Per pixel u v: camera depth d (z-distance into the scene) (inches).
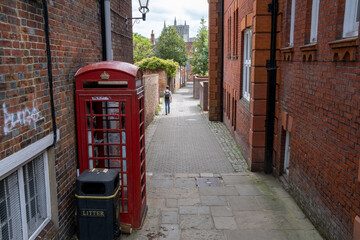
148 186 290.7
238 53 442.6
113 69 184.7
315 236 198.2
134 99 189.2
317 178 202.1
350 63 157.4
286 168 290.2
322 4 187.8
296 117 241.8
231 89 516.1
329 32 178.2
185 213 234.8
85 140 193.2
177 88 1716.3
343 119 165.0
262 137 321.1
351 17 162.6
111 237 175.2
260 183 292.7
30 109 138.0
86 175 176.2
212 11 638.5
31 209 149.2
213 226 215.3
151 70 1203.9
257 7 296.8
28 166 145.6
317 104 199.6
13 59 124.6
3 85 117.6
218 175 317.1
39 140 145.5
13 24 124.9
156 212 236.5
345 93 162.6
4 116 118.1
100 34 260.8
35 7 143.6
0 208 123.0
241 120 410.3
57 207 167.2
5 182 126.7
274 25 293.1
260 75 308.8
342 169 166.9
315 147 204.2
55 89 166.9
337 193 173.2
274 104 304.3
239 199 258.2
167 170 339.6
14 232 133.3
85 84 203.3
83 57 215.8
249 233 205.5
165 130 569.3
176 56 1855.3
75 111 197.3
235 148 433.4
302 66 226.2
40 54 147.8
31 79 139.1
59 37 173.3
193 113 794.8
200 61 1389.0
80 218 173.6
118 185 185.2
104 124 240.5
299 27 229.9
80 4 209.5
